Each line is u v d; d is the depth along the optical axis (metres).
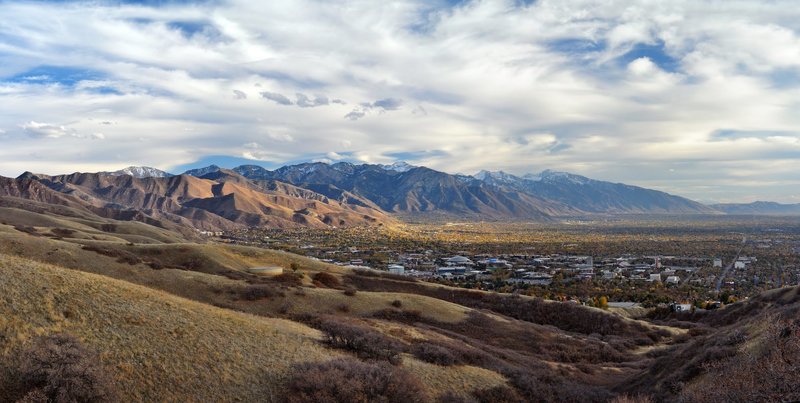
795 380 19.97
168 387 22.72
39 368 19.67
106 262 58.31
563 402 34.38
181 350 25.88
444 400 29.31
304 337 34.91
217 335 29.12
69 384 19.33
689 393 28.06
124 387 21.53
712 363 30.61
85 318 25.55
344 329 36.44
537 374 40.44
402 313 61.25
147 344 25.23
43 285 27.23
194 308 32.66
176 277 58.69
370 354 33.97
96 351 22.95
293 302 57.47
